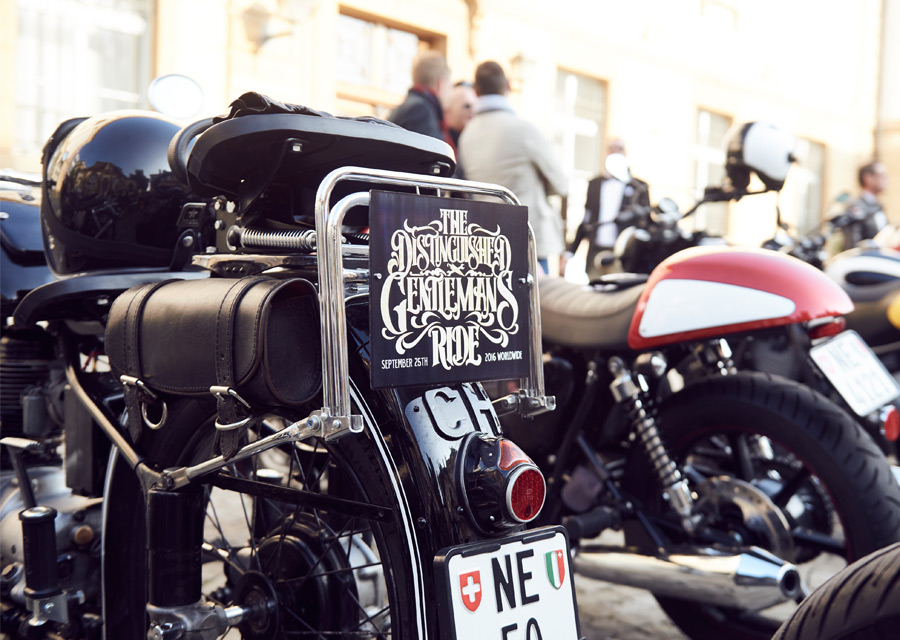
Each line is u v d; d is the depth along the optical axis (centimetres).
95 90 655
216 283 138
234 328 128
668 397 222
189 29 665
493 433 140
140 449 154
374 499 133
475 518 131
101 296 174
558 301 234
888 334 343
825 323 209
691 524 204
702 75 1149
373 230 122
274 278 133
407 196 126
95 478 177
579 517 214
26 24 625
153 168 180
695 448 228
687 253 219
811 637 111
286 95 720
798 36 1314
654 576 202
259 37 696
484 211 136
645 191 347
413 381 126
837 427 195
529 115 934
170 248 184
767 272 207
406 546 130
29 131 631
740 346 264
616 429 228
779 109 1287
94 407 171
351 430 120
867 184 545
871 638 106
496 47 888
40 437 198
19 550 189
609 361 219
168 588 142
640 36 1055
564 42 963
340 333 121
